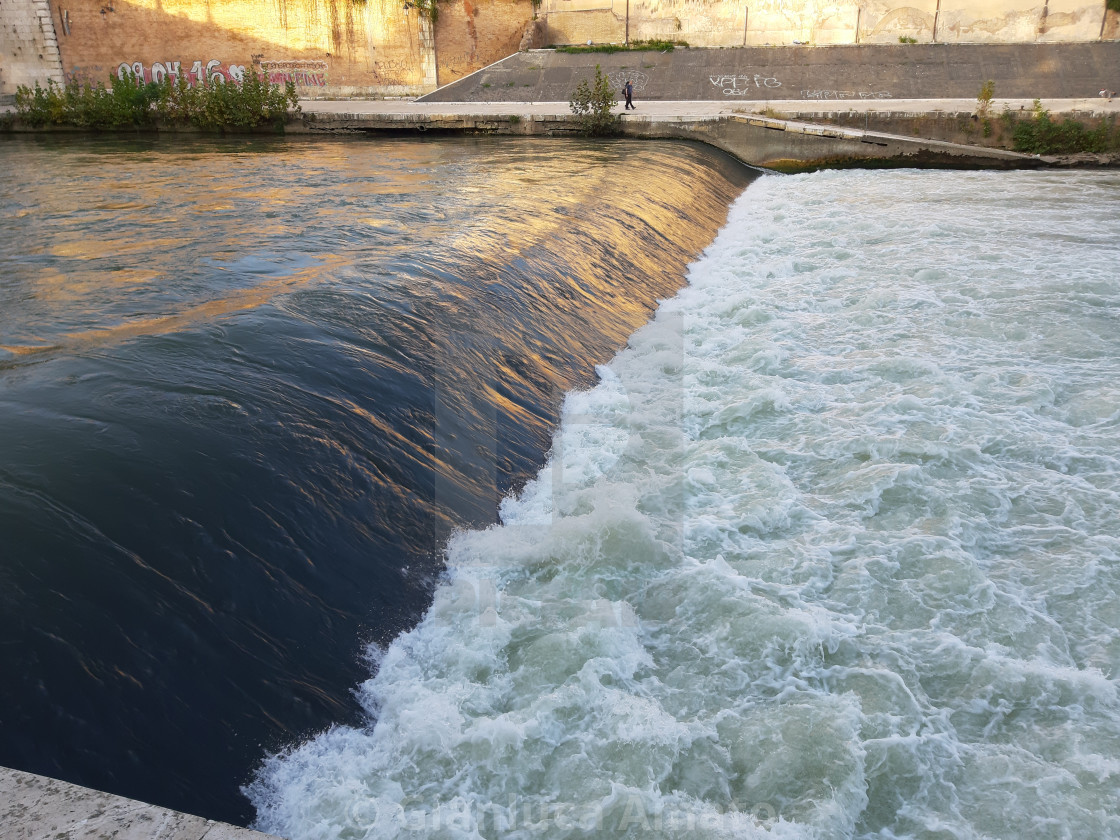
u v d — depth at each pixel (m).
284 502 4.97
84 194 15.77
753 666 4.91
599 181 16.03
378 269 9.14
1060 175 22.08
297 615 4.47
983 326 10.43
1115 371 9.02
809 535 6.29
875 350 9.84
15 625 3.82
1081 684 4.77
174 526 4.55
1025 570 5.88
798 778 4.17
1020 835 3.90
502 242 10.81
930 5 30.52
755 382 9.02
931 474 7.09
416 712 4.28
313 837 3.66
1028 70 28.73
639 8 32.88
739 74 30.48
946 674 4.91
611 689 4.64
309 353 6.63
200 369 6.25
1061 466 7.20
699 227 15.66
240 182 17.02
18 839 2.60
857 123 24.53
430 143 24.61
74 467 4.86
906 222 16.22
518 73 32.22
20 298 8.97
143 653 3.93
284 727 4.00
